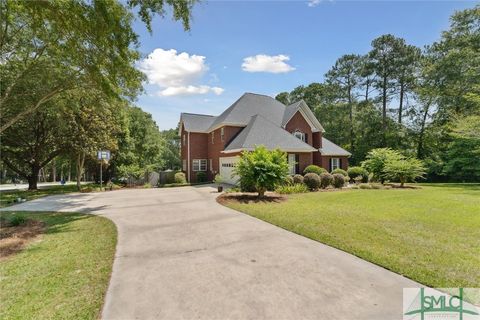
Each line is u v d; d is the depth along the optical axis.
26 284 3.65
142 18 7.34
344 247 4.97
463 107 22.64
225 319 2.74
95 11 6.44
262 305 3.00
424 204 9.77
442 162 23.20
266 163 11.39
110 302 3.12
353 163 31.64
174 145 55.81
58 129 17.98
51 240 5.92
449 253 4.56
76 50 7.91
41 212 9.65
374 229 6.20
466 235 5.68
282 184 12.67
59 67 9.58
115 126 20.95
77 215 8.87
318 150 22.70
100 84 8.54
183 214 8.55
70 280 3.76
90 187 21.33
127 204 11.24
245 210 8.88
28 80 10.16
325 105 35.44
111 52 7.55
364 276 3.74
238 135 20.75
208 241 5.55
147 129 31.80
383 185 18.00
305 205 9.68
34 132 19.55
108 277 3.83
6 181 43.16
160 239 5.76
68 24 6.79
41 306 3.06
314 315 2.78
